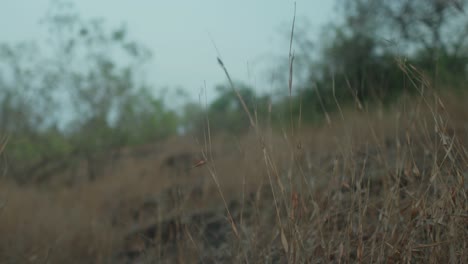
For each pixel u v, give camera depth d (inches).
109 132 442.9
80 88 433.4
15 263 105.8
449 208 54.3
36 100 388.2
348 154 69.0
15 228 124.6
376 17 144.6
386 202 62.2
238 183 152.2
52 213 159.5
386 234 59.5
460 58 128.7
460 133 73.5
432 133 78.7
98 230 131.3
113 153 403.5
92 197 194.7
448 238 53.3
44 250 112.0
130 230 131.3
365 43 167.3
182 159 244.5
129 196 186.2
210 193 149.0
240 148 79.1
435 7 110.3
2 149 96.4
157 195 166.2
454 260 50.7
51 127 402.6
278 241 74.2
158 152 343.6
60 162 372.2
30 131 372.5
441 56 119.9
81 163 348.5
